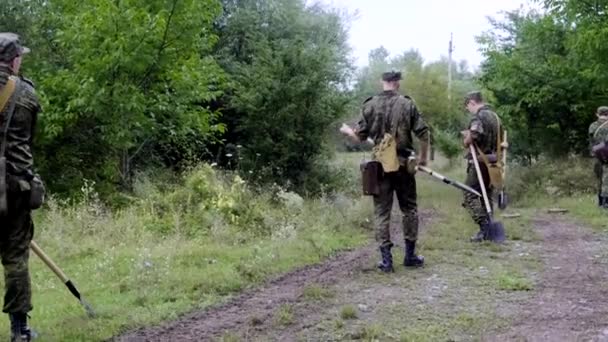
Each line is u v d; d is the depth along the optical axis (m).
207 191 10.30
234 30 18.09
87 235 8.98
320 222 9.98
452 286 6.18
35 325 5.03
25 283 4.47
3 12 11.91
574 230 9.91
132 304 5.64
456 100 34.00
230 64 17.59
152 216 9.77
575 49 14.84
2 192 4.22
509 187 15.71
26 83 4.54
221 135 16.09
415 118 6.85
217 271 6.79
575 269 6.87
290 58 15.48
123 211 10.10
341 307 5.50
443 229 9.61
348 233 9.52
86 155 12.58
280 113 15.21
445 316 5.18
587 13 14.52
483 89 19.62
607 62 14.45
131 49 11.45
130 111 11.57
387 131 6.87
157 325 5.09
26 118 4.44
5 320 5.16
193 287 6.16
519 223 10.66
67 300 5.83
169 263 7.07
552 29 17.19
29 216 4.53
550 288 6.04
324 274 6.85
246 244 8.69
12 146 4.37
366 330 4.77
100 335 4.79
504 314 5.21
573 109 16.89
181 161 15.03
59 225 9.03
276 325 5.04
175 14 11.83
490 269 6.90
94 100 11.30
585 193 15.05
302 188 15.23
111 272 6.91
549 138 18.12
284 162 15.45
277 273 6.90
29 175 4.44
